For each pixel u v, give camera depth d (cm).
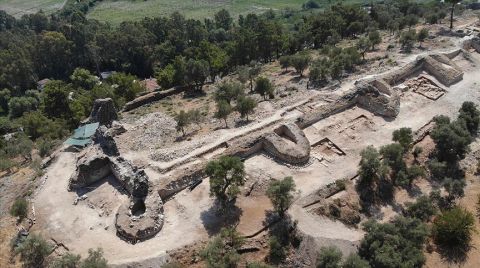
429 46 10331
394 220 5691
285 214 5619
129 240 5328
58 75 15675
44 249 5116
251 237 5312
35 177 6756
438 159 6950
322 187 6106
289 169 6481
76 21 17762
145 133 7844
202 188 6112
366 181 6294
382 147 6662
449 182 6366
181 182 6116
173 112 9194
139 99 10325
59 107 10694
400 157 6506
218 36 16638
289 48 13075
